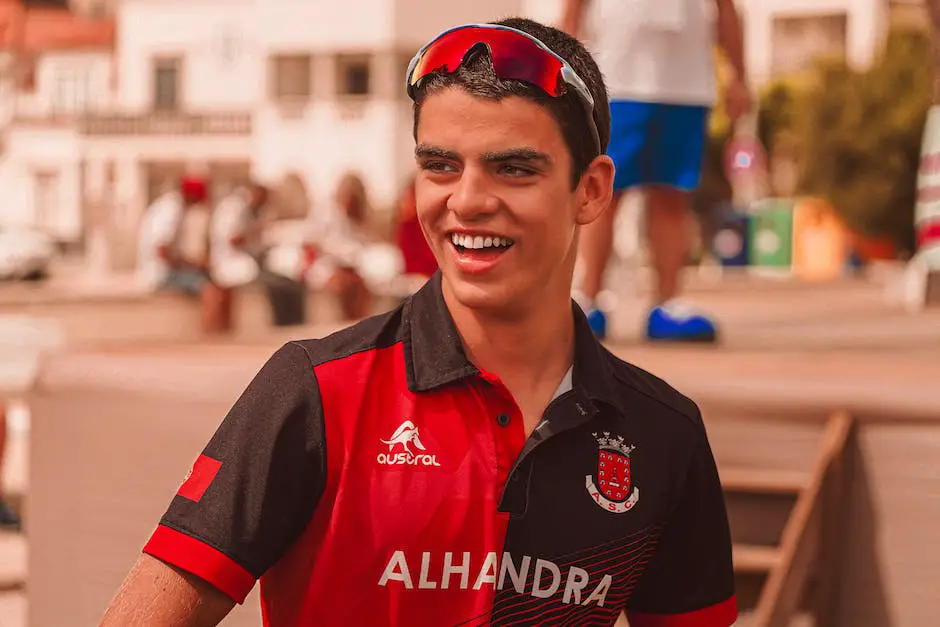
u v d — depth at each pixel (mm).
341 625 2242
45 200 60156
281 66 52438
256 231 15648
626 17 6312
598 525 2322
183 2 55156
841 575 4895
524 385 2340
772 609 4125
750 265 41219
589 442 2350
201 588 2156
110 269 44250
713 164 42344
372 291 17812
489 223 2209
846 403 4914
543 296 2312
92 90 61375
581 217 2365
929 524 4781
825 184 32406
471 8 44688
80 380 5715
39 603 5816
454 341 2295
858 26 50656
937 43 9008
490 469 2250
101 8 66000
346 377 2264
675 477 2459
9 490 9383
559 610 2326
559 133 2227
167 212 15258
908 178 31547
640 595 2680
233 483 2180
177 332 15203
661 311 6676
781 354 5848
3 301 14500
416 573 2223
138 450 5613
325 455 2223
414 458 2236
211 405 5516
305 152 51719
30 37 62219
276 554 2223
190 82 55312
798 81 45469
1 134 60688
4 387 12352
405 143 50094
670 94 6359
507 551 2258
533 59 2180
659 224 6637
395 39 49000
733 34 6617
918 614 4789
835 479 4746
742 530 5086
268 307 16500
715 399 5082
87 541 5707
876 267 39812
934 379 4879
